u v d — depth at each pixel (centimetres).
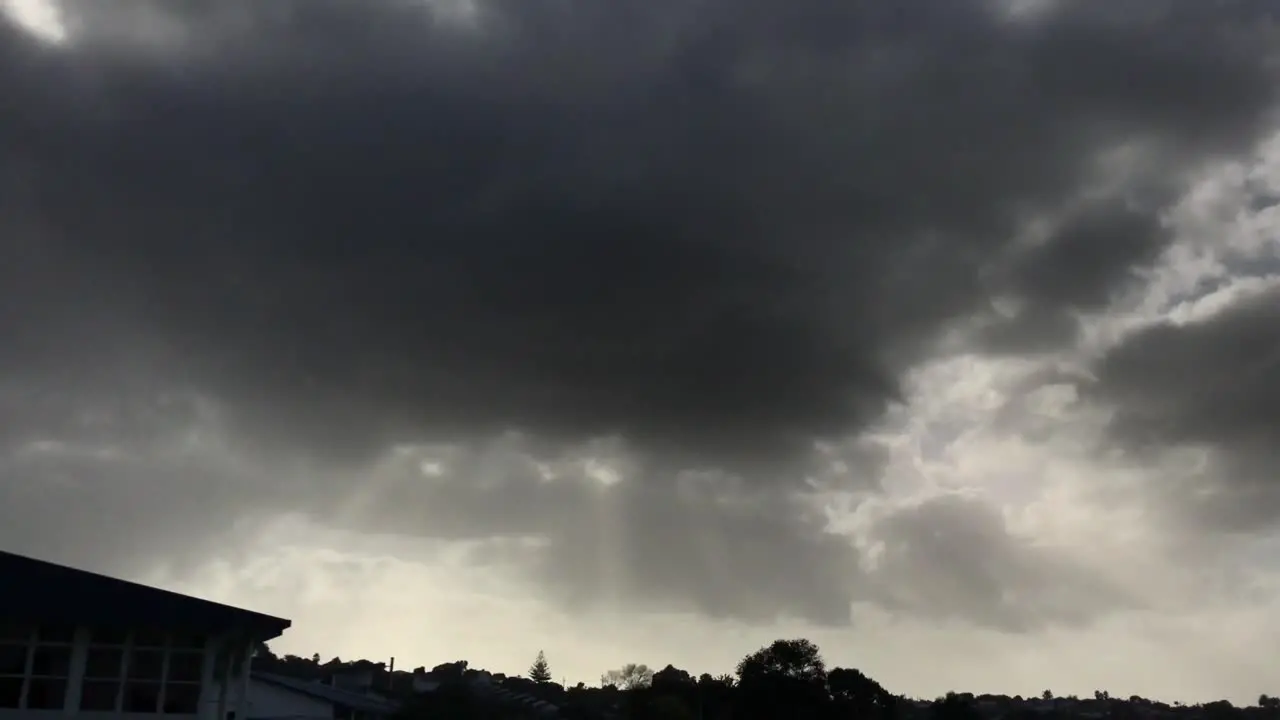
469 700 8344
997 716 19500
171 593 3466
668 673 12775
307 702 6738
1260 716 17712
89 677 3369
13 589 3309
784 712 11231
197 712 3431
